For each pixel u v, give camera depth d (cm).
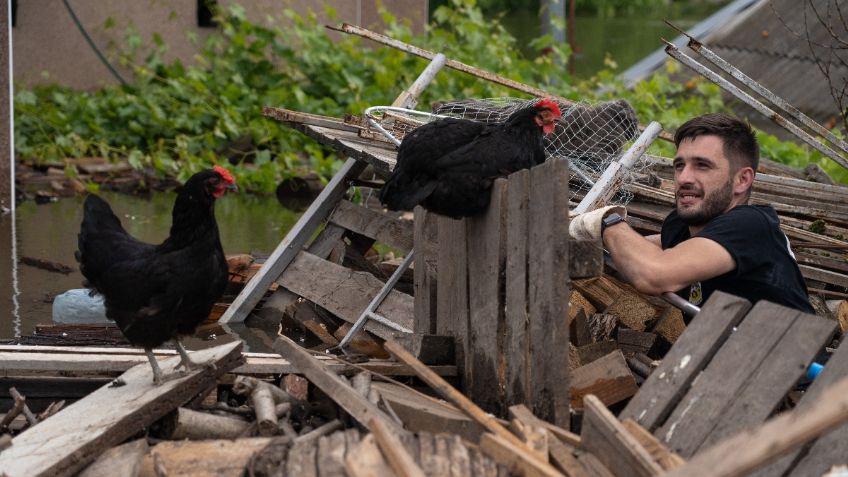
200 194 391
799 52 1402
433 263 460
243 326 656
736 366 320
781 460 295
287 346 372
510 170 397
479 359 407
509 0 3447
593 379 397
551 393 356
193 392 380
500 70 1305
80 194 1105
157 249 396
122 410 361
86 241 407
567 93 1329
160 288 388
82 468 334
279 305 666
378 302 597
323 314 649
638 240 399
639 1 3850
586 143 606
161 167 1166
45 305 668
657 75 1373
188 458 339
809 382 361
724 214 407
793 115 584
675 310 510
